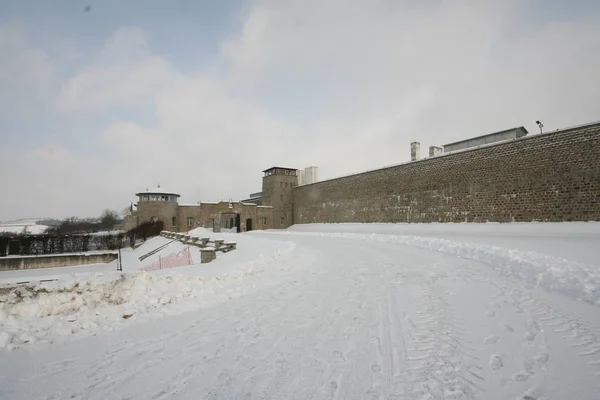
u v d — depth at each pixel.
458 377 3.42
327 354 4.14
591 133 17.38
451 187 25.73
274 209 52.44
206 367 3.98
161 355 4.41
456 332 4.63
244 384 3.51
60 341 5.01
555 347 3.98
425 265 10.56
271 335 4.93
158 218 46.47
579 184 17.78
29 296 5.93
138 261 26.28
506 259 9.78
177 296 7.14
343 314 5.73
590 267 7.18
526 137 20.61
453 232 22.12
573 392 3.04
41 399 3.42
